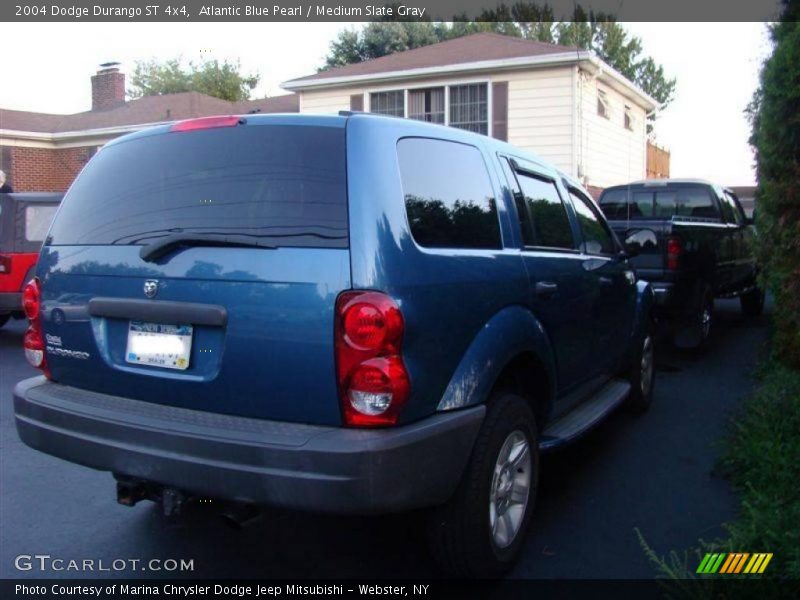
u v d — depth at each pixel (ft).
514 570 12.11
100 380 11.38
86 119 84.23
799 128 16.11
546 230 14.39
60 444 11.18
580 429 14.51
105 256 11.30
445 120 57.36
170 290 10.44
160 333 10.71
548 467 16.72
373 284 9.40
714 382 24.50
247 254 9.97
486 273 11.44
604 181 61.31
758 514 12.10
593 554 12.61
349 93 60.54
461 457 10.44
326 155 10.02
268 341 9.69
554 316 13.65
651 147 80.02
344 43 107.86
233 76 134.62
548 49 53.98
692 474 16.21
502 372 12.10
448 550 11.17
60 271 11.87
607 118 61.41
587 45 98.02
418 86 57.62
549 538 13.20
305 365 9.51
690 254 26.55
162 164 11.23
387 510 9.38
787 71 15.92
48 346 12.05
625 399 18.40
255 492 9.45
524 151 14.93
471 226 11.74
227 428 9.80
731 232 31.91
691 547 12.78
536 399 13.66
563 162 53.72
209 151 10.85
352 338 9.30
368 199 9.71
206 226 10.47
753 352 29.32
